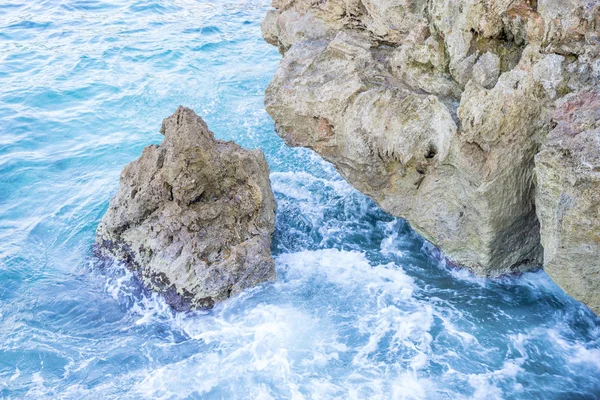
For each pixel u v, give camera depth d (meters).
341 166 11.92
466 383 9.06
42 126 16.52
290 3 13.89
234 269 10.73
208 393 9.02
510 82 9.15
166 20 24.50
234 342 9.95
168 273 10.85
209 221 11.22
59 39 22.11
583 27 8.46
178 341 10.10
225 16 25.16
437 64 10.60
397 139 10.47
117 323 10.56
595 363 9.41
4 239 12.57
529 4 9.11
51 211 13.48
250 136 16.08
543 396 8.84
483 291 10.86
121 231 11.72
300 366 9.43
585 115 8.16
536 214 9.88
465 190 9.99
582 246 8.08
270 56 21.19
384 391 8.95
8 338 10.16
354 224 12.90
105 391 9.11
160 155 11.43
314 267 11.62
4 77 18.95
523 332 10.01
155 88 18.59
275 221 12.89
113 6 25.91
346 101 11.12
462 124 9.49
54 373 9.48
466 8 9.77
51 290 11.29
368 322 10.27
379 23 11.76
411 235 12.54
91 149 15.68
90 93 18.27
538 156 8.46
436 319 10.30
